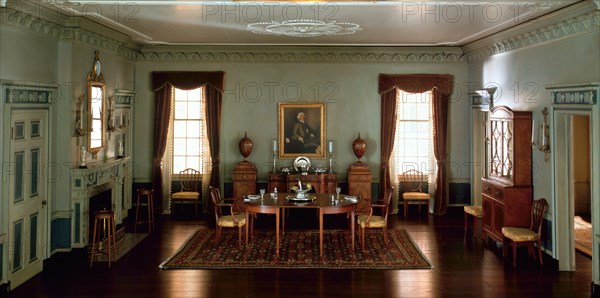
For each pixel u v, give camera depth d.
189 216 10.53
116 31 8.51
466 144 10.84
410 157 11.01
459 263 7.17
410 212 10.95
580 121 10.63
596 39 6.04
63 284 6.28
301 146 10.83
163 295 5.87
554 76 7.00
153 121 10.78
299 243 8.23
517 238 7.03
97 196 8.19
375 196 10.86
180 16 7.18
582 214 10.62
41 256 6.86
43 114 6.84
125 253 7.68
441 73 10.73
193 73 10.65
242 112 10.78
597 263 5.93
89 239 7.82
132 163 10.73
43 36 6.79
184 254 7.56
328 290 6.04
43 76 6.80
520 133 7.56
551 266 7.04
